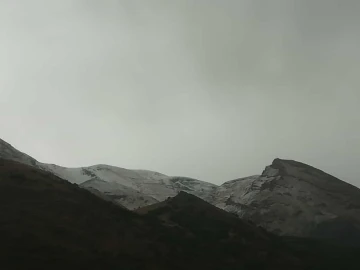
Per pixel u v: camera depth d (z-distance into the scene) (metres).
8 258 49.84
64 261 52.44
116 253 60.25
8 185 73.44
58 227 62.56
